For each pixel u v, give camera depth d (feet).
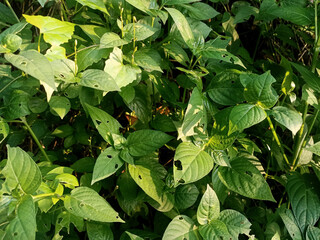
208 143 1.34
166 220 1.57
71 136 1.67
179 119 1.58
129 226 1.62
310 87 1.49
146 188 1.30
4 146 1.68
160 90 1.50
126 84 1.28
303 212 1.42
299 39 2.23
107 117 1.36
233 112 1.17
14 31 1.22
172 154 1.80
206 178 1.57
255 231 1.58
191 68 1.51
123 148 1.30
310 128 1.55
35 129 1.62
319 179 1.45
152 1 1.46
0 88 1.37
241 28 2.30
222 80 1.45
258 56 2.33
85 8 1.66
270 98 1.18
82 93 1.40
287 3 1.71
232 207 1.63
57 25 1.26
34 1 1.79
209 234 1.23
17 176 1.02
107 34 1.29
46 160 1.51
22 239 0.93
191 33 1.42
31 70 1.03
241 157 1.44
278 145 1.63
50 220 1.26
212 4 2.16
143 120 1.55
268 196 1.32
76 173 1.72
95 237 1.32
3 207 0.99
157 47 1.62
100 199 1.14
